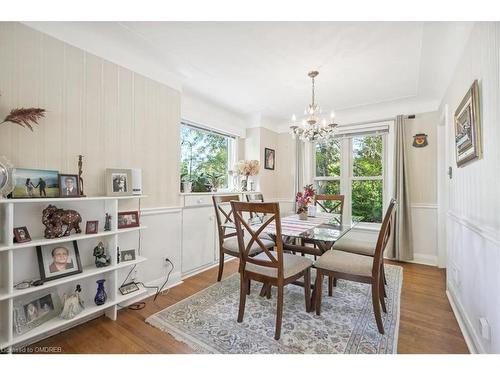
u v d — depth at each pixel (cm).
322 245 239
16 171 150
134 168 222
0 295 135
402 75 259
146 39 200
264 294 227
